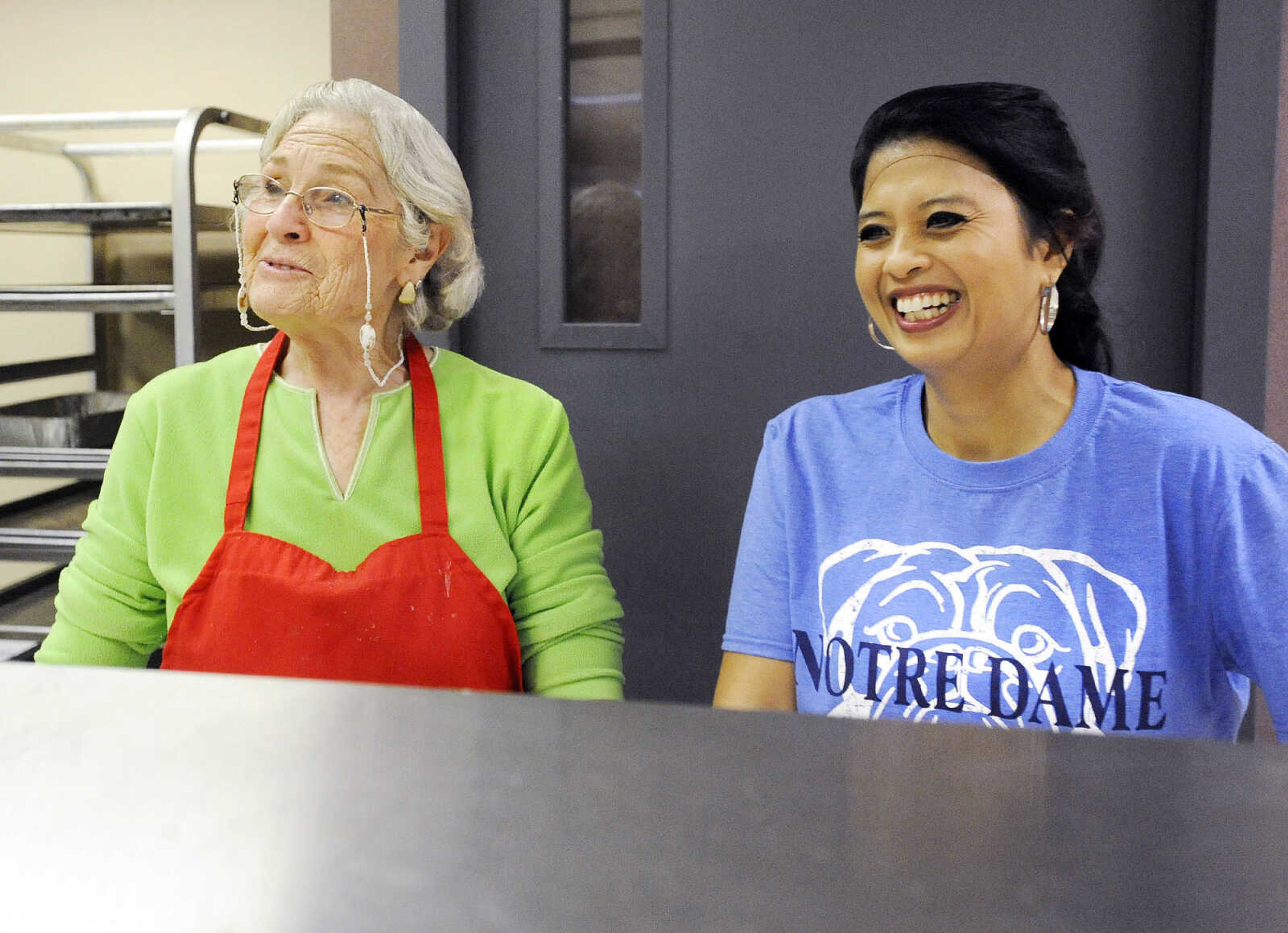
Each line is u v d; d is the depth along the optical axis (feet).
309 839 0.76
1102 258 3.92
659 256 5.86
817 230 5.69
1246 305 5.13
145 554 4.44
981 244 3.49
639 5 5.77
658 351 5.95
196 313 6.70
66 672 1.04
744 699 3.87
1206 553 3.37
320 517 4.35
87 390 9.96
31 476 6.73
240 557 4.25
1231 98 5.03
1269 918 0.67
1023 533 3.51
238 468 4.38
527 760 0.87
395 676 4.22
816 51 5.59
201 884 0.71
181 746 0.89
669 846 0.74
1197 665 3.44
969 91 3.47
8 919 0.68
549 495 4.56
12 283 10.02
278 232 4.29
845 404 3.94
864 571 3.67
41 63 9.94
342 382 4.57
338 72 6.00
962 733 0.92
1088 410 3.53
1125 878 0.71
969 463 3.60
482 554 4.40
